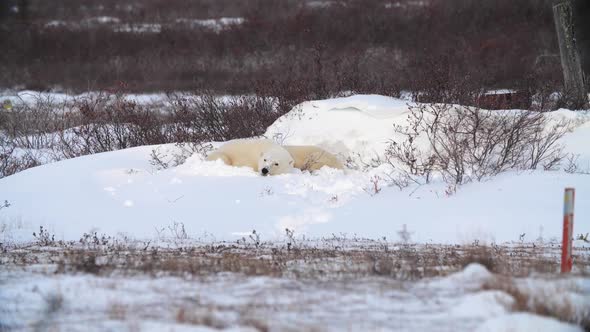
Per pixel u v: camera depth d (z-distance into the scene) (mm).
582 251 23594
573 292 15695
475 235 26516
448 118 36969
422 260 21172
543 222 27875
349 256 22078
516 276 17875
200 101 58812
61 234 28203
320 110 42125
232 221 29547
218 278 17797
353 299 15336
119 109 55344
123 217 30297
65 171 35969
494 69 72062
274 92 51344
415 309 14531
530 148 36875
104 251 23625
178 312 13953
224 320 13531
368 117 40188
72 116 60688
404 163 35812
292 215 30094
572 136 39000
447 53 74000
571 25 47562
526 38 86625
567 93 47844
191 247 24703
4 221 29875
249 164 36906
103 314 14031
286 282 17234
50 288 16344
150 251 23625
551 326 13266
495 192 31125
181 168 35969
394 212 30047
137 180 34344
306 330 12836
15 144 54625
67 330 12891
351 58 78750
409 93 55469
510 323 13328
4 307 14695
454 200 30719
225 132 48469
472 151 35438
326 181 33656
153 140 49781
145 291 16125
